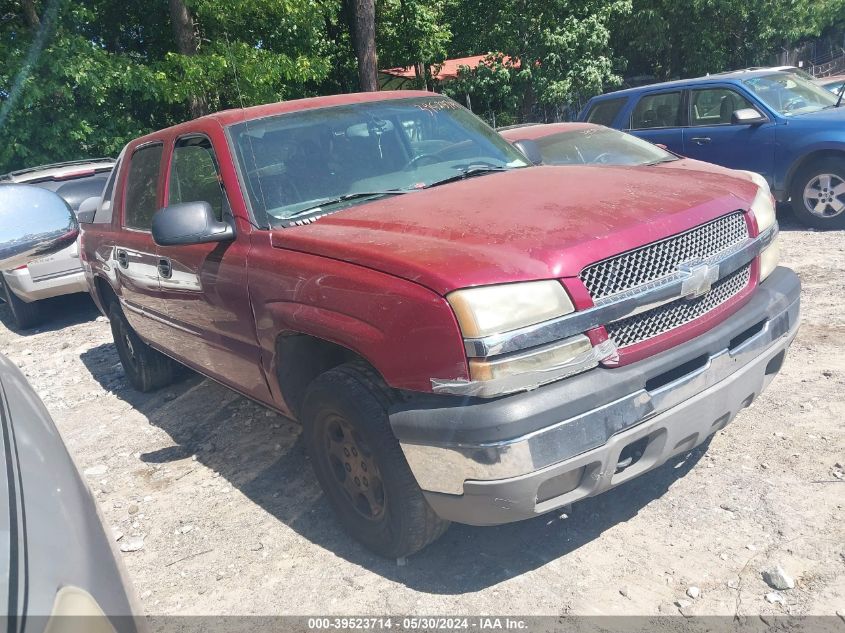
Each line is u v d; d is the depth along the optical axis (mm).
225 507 4004
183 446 4887
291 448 4617
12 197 2504
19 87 14258
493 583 3088
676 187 3438
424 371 2717
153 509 4082
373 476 3166
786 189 8953
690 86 9789
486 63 22797
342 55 23656
